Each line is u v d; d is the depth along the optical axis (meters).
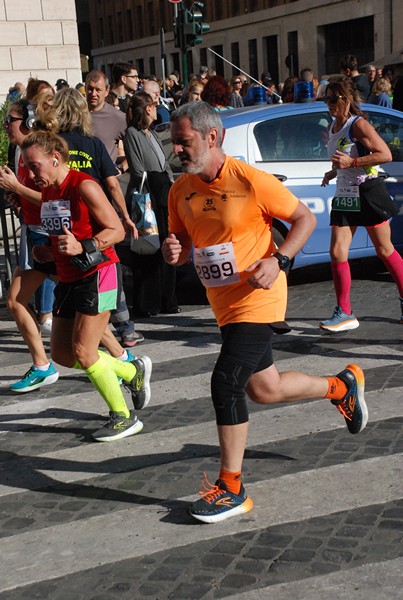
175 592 3.39
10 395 5.96
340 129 6.82
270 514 3.95
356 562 3.50
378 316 7.43
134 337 7.02
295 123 8.66
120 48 66.88
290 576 3.44
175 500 4.18
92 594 3.42
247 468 4.47
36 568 3.64
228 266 3.87
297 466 4.45
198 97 12.39
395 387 5.58
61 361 5.01
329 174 7.11
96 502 4.23
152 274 7.86
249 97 11.77
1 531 3.99
